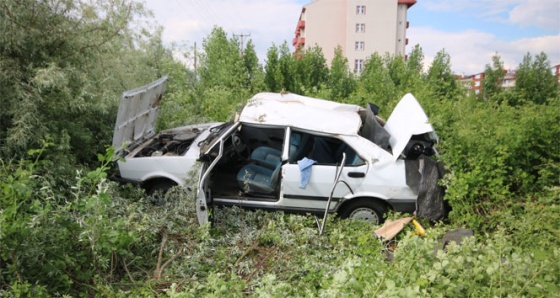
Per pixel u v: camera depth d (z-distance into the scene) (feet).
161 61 32.19
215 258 14.56
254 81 39.11
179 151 19.52
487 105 33.53
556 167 17.17
